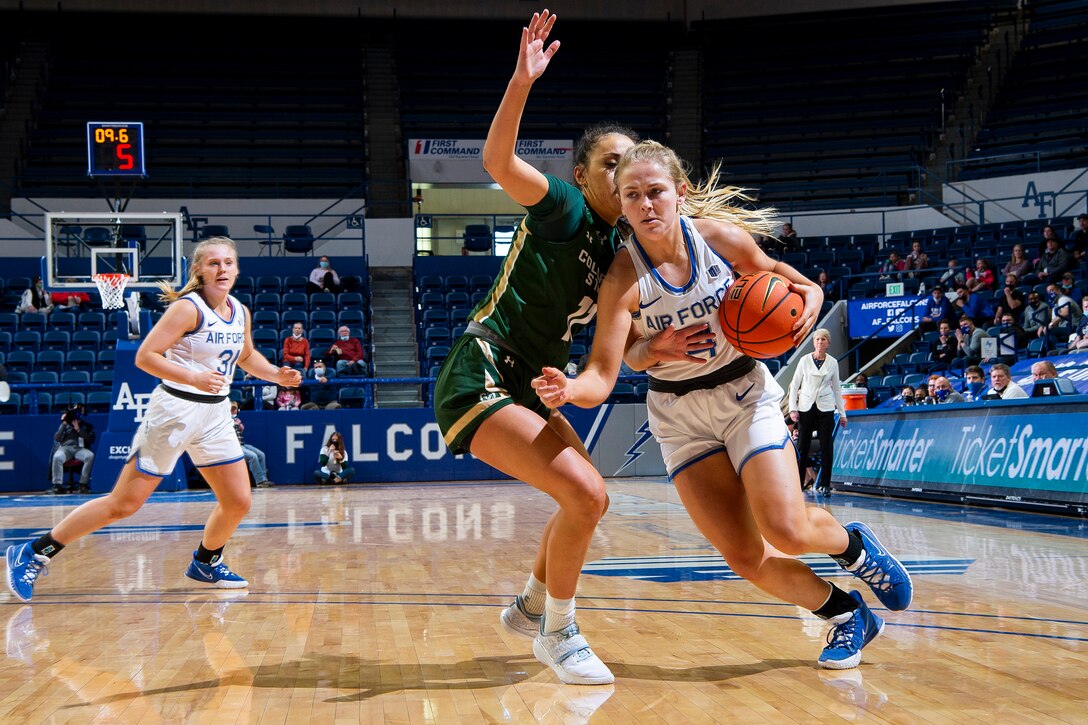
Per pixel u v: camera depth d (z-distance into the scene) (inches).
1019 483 266.2
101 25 816.9
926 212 672.4
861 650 104.7
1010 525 239.6
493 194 818.2
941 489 299.1
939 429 310.5
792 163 780.6
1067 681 94.2
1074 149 682.8
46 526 282.5
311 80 821.9
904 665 101.5
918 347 529.0
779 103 819.4
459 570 179.8
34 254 659.4
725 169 778.2
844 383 489.4
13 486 454.0
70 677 101.3
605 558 192.9
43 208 653.3
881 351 571.5
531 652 111.6
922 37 829.8
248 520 285.6
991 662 102.3
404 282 681.0
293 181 743.7
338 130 794.8
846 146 771.4
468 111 812.0
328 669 104.0
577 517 95.1
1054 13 818.2
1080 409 251.0
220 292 158.9
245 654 111.6
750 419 98.5
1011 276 482.3
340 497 380.5
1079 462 246.7
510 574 174.1
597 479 96.3
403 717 85.5
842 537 101.7
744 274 103.0
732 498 101.6
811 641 114.7
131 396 423.8
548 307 99.5
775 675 98.4
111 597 153.9
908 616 128.3
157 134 758.5
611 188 99.2
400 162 773.3
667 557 193.8
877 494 337.4
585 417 487.2
